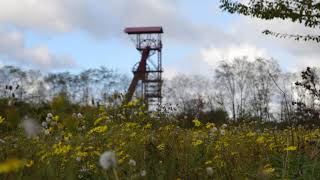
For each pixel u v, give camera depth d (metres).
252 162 6.02
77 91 60.09
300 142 6.62
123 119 10.34
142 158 5.54
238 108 29.44
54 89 56.19
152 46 59.38
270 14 8.82
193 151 6.33
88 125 8.94
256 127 12.48
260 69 58.09
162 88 57.12
